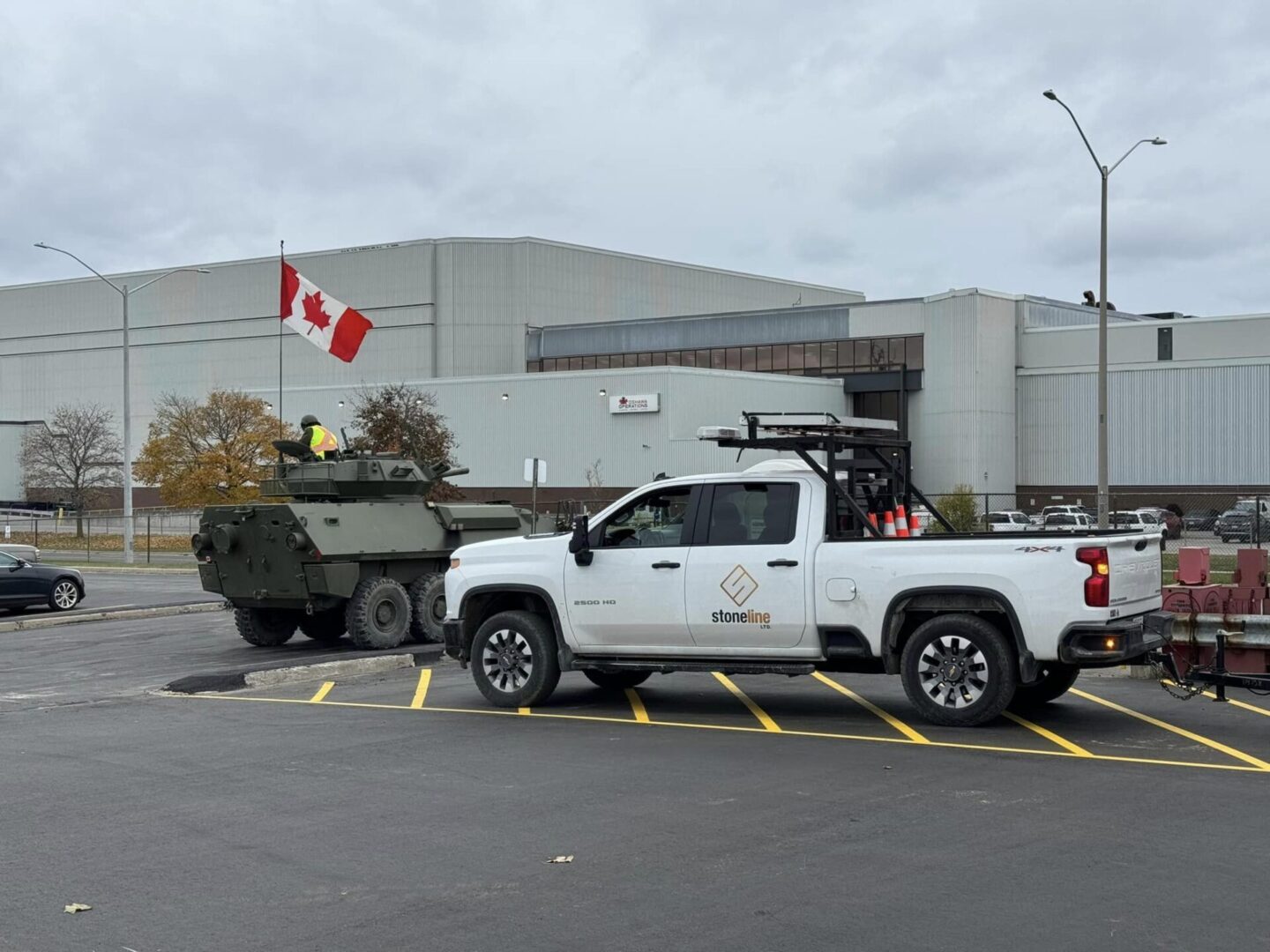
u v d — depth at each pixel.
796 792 8.59
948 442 64.31
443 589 19.02
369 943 5.84
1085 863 6.87
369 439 49.91
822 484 11.12
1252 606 12.20
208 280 86.19
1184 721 11.07
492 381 65.12
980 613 10.68
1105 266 30.41
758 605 11.06
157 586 33.75
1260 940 5.73
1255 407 59.47
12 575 24.30
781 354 70.31
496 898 6.44
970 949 5.64
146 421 88.56
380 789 8.88
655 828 7.73
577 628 11.91
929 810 8.03
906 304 66.31
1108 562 10.09
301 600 17.92
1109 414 63.28
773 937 5.82
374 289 79.75
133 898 6.53
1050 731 10.64
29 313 94.12
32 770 9.70
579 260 80.94
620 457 61.50
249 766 9.73
